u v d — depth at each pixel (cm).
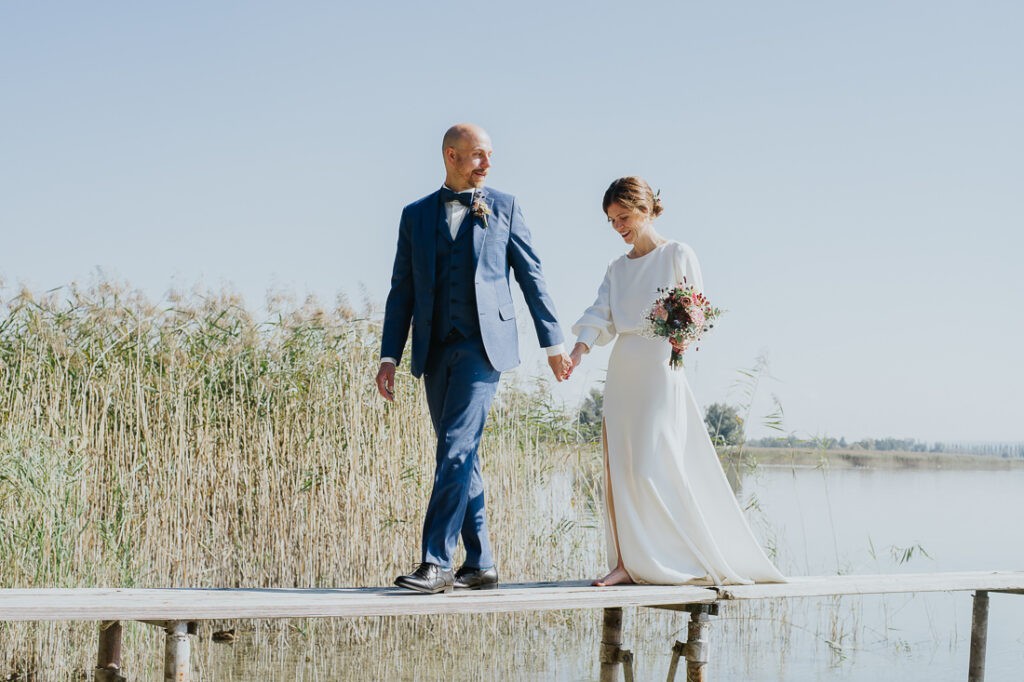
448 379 473
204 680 713
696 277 507
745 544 519
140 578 766
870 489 3009
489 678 736
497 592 463
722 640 876
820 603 1016
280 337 885
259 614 399
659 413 505
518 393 912
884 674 774
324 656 788
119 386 809
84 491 741
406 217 489
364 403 877
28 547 704
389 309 496
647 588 488
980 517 1989
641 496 504
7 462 709
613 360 520
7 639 694
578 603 456
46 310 812
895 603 1049
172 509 793
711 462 521
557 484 922
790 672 776
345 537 842
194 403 843
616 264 529
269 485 838
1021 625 984
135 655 724
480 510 486
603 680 551
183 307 861
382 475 862
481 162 480
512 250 486
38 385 769
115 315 826
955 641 896
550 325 488
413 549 859
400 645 824
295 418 865
